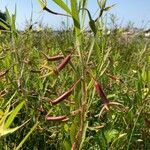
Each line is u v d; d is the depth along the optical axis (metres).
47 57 0.34
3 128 0.25
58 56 0.34
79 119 0.31
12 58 0.53
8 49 0.57
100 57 0.33
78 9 0.29
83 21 0.30
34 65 0.56
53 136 0.46
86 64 0.30
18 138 0.47
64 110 0.33
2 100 0.47
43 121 0.47
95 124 0.45
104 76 0.53
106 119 0.47
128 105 0.48
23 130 0.49
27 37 0.58
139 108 0.44
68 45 0.67
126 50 1.01
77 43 0.30
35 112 0.48
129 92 0.49
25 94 0.48
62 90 0.51
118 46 0.97
